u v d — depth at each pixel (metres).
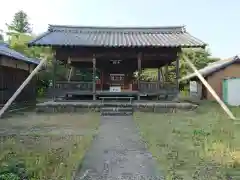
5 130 8.93
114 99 15.80
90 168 5.15
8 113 13.27
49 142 7.16
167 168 5.11
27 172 4.70
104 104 13.72
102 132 8.73
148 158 5.80
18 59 15.05
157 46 14.54
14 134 8.25
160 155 5.97
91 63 19.17
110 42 15.09
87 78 23.12
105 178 4.63
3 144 6.86
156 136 7.93
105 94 15.72
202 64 30.25
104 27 18.20
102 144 7.11
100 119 11.52
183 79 27.17
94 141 7.45
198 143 7.05
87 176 4.72
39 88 23.92
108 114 12.87
